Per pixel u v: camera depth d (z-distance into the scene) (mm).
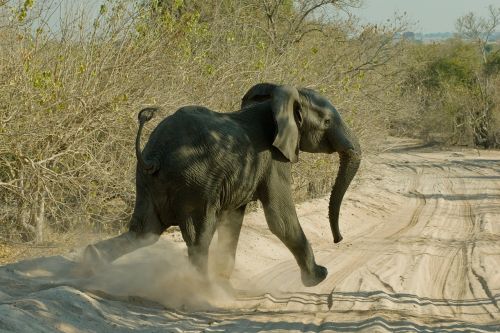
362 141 27094
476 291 13758
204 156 10164
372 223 24406
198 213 10227
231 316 10031
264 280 13188
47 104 13016
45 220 14211
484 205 29703
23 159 12828
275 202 11008
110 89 13945
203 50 17438
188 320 9469
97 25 13961
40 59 13375
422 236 21250
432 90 71812
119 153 15109
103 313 8805
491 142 65625
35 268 10555
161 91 15305
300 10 30672
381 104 28781
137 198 10320
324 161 23734
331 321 10070
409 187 36281
